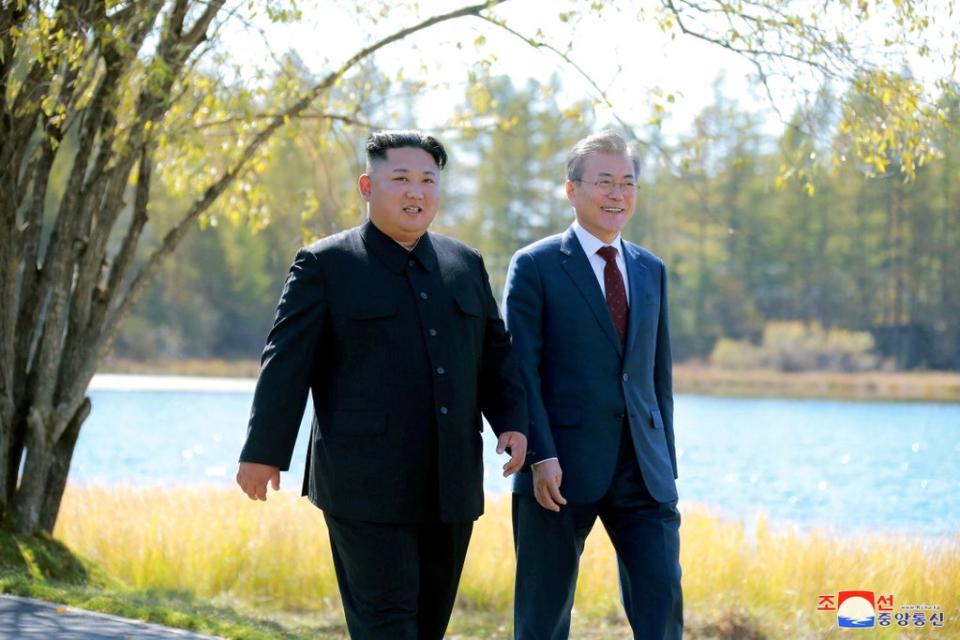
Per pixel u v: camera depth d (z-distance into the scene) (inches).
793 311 2180.1
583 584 354.9
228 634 229.3
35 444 325.1
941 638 297.3
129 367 2103.8
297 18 312.5
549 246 198.2
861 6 313.1
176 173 394.9
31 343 332.2
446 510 165.0
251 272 2268.7
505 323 190.2
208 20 327.9
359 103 392.8
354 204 408.2
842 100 329.7
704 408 1464.1
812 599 333.4
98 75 362.9
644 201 2145.7
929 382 1878.7
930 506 645.3
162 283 2294.5
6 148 312.8
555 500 184.4
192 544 380.5
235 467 844.0
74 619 226.5
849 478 785.6
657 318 200.1
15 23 301.0
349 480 163.2
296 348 164.1
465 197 2342.5
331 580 370.0
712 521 408.2
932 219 1974.7
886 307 2117.4
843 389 1811.0
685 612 324.5
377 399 164.6
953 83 315.0
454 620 343.3
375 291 166.1
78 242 331.3
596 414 190.7
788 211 2113.7
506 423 174.9
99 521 398.9
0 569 298.5
